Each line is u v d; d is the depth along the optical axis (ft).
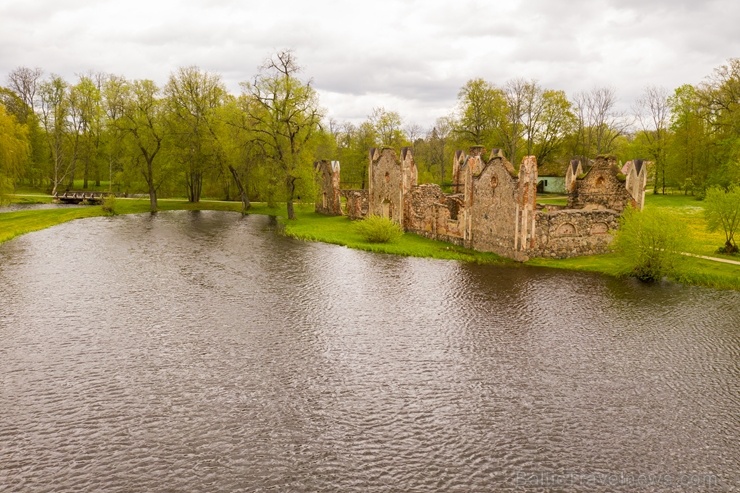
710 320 75.61
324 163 212.84
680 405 51.98
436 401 52.54
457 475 41.45
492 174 118.52
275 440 45.85
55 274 100.63
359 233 146.30
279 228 170.40
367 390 54.70
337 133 359.66
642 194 119.55
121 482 40.14
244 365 60.29
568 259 115.03
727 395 53.93
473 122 257.34
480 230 124.88
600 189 126.52
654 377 57.82
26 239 140.36
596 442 45.83
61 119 262.47
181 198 272.72
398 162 155.94
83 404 51.24
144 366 59.72
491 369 59.67
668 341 67.87
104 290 89.66
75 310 78.59
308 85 187.11
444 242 138.41
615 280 97.91
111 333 69.51
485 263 112.78
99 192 267.18
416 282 97.04
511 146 255.50
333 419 49.19
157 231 159.84
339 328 72.43
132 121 211.82
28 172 273.33
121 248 129.29
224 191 273.54
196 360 61.46
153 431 46.88
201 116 218.79
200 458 43.24
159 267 108.27
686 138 229.04
